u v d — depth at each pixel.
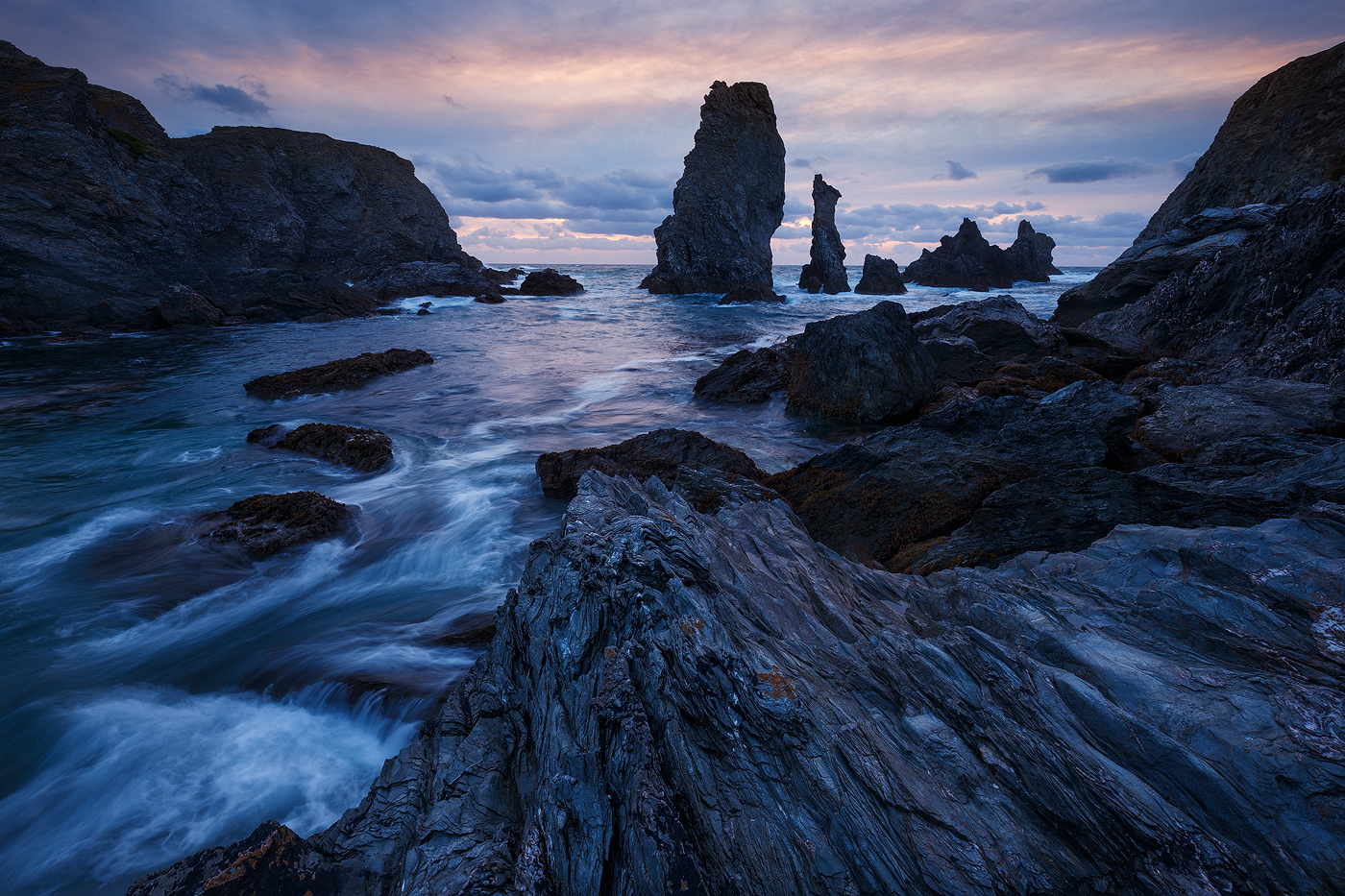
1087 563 5.45
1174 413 11.63
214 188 55.84
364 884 3.81
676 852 3.13
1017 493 7.68
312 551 10.52
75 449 15.88
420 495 13.02
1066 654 4.12
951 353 18.98
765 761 3.54
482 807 4.04
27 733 6.43
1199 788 3.16
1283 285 16.78
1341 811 2.91
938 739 3.60
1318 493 5.90
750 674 3.90
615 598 4.68
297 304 45.69
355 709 6.77
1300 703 3.39
